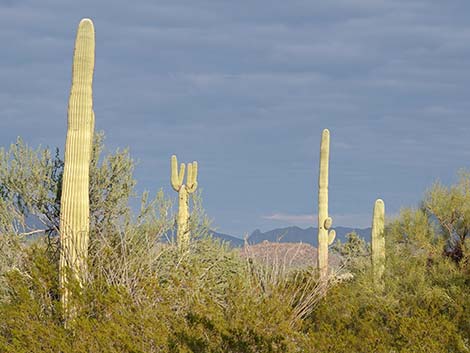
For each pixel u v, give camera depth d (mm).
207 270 22141
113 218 24703
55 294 19422
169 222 24219
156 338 17656
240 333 18703
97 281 18922
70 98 20562
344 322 21359
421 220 26641
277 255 23984
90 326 17266
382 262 26250
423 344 20516
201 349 17938
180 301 19422
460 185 27109
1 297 20344
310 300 23172
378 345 19719
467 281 25422
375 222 27312
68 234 20016
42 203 24562
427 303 24359
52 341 16953
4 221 23344
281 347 18891
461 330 22828
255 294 21359
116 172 25141
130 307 18141
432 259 26562
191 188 31188
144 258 20656
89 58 20547
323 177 34656
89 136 20609
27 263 19812
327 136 35062
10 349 16891
